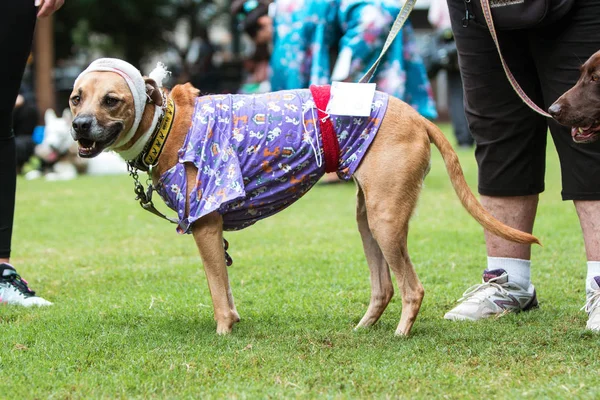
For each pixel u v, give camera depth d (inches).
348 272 181.3
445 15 483.5
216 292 129.8
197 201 125.2
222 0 922.1
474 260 191.6
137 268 192.2
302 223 255.6
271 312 145.6
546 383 101.5
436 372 107.2
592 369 107.1
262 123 126.3
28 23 151.8
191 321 139.2
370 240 136.6
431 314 144.6
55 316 142.9
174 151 126.7
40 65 543.2
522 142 140.8
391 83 325.1
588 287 133.6
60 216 281.0
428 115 343.0
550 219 243.1
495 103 140.3
